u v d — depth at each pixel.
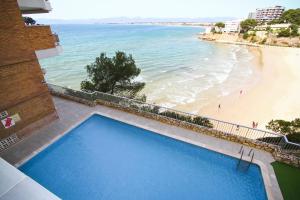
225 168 9.44
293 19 121.62
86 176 9.09
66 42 114.31
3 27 8.74
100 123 13.13
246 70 53.03
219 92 37.78
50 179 8.94
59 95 16.52
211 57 71.00
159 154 10.46
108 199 7.99
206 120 12.86
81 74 49.28
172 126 12.37
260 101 33.25
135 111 13.68
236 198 8.04
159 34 174.00
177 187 8.52
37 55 10.86
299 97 34.00
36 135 11.62
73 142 11.38
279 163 9.29
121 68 16.64
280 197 7.66
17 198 3.49
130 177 9.02
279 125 15.43
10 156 9.97
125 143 11.32
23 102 10.70
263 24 148.00
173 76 47.62
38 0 10.62
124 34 172.75
